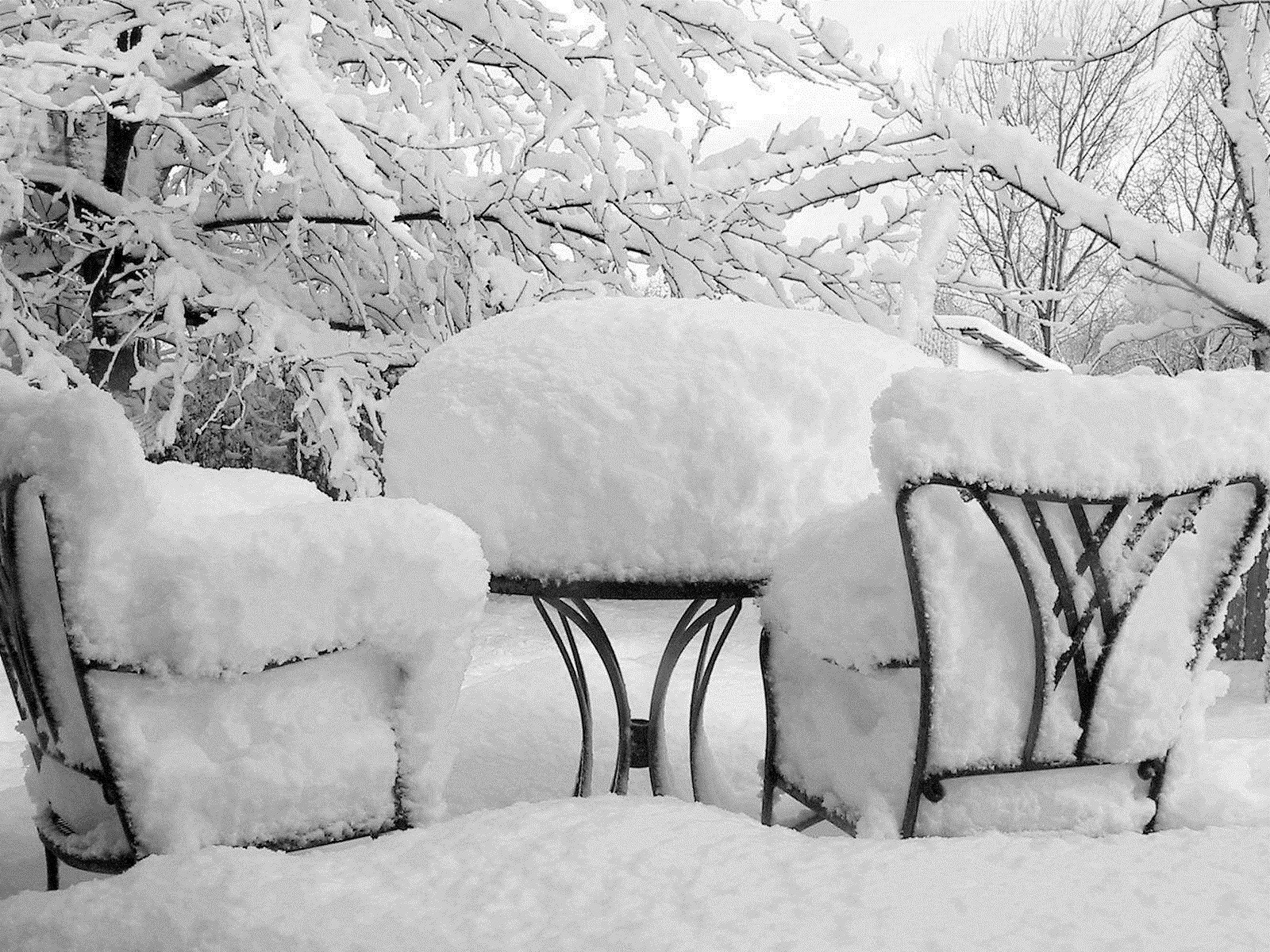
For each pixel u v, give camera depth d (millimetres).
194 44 3826
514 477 1858
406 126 4117
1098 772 1584
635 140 5188
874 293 6367
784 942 1092
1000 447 1395
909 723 1565
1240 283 6348
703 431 1842
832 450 1905
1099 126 21109
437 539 1521
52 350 5309
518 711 3104
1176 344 16719
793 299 6133
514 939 1121
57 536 1353
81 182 5918
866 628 1576
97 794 1526
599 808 1514
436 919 1170
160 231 5844
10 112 3900
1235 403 1443
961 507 1494
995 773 1514
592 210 6027
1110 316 20141
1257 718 4055
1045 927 1126
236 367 6277
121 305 6543
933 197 6039
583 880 1252
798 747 1812
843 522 1697
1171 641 1532
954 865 1302
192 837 1404
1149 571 1490
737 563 1830
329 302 6941
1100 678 1510
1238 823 1565
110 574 1373
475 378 1977
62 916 1220
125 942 1171
